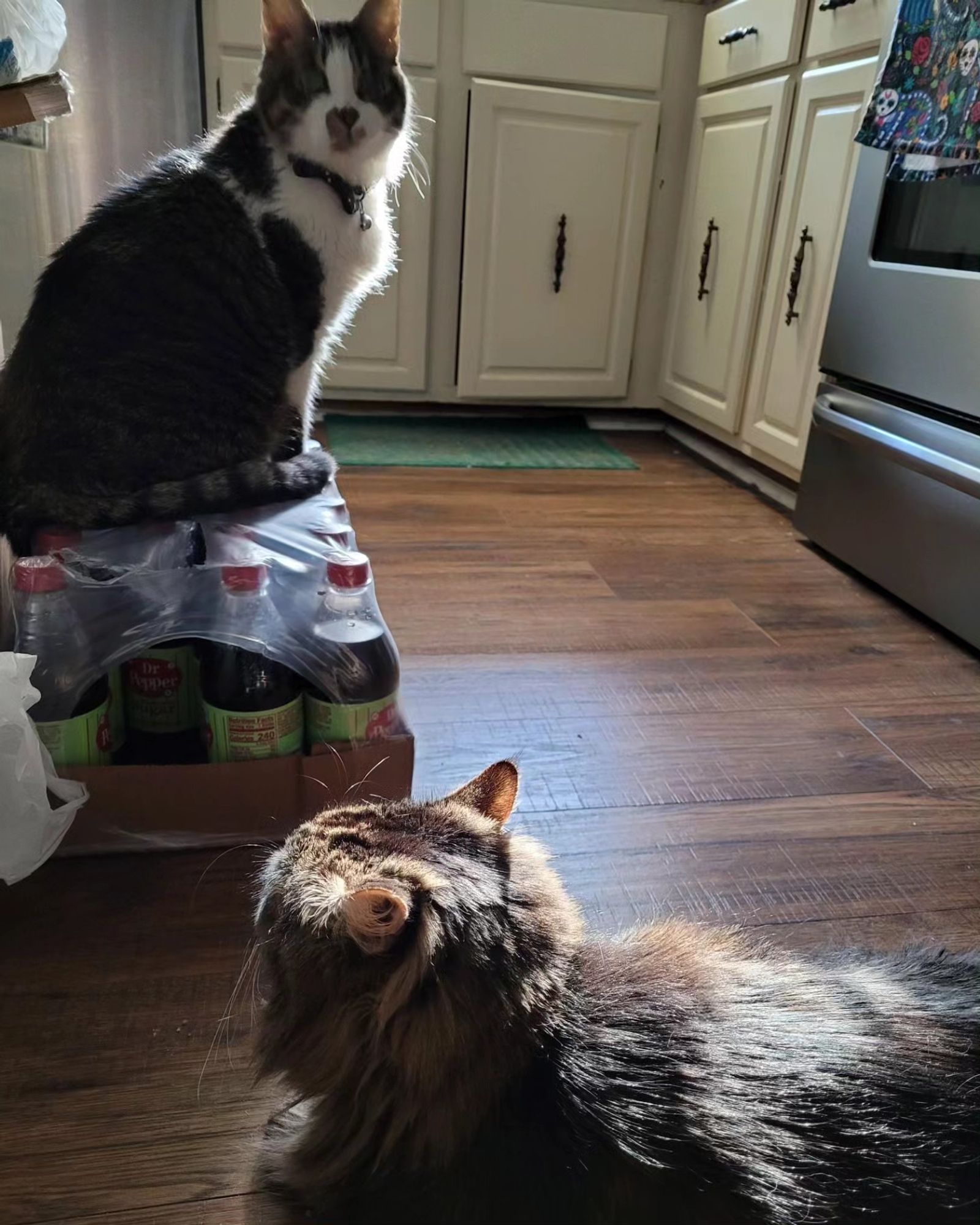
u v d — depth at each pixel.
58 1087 0.80
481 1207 0.63
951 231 1.66
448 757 1.30
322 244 1.41
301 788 1.08
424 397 3.04
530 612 1.76
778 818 1.21
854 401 1.94
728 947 0.85
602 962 0.76
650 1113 0.63
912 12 1.62
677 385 2.97
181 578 1.08
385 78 1.46
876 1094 0.65
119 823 1.05
